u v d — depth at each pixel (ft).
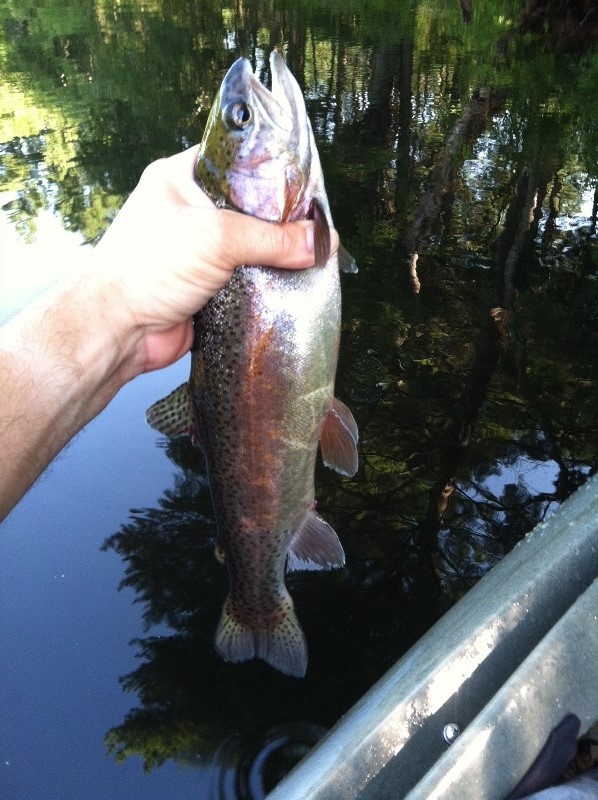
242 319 1.33
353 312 4.46
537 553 1.46
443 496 3.27
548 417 3.69
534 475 3.35
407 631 2.69
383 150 7.16
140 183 1.34
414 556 2.99
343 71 10.58
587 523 1.50
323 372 1.37
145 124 8.34
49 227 5.63
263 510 1.45
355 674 2.54
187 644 2.62
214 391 1.39
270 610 1.59
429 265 4.98
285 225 1.27
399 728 1.18
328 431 1.45
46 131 8.14
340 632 2.69
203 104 9.11
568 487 3.28
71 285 1.28
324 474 3.44
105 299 1.27
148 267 1.26
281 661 1.61
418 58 11.12
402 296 4.62
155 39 13.79
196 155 1.38
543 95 8.89
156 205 1.30
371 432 3.61
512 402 3.78
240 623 1.63
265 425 1.38
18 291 4.65
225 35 14.05
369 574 2.92
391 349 4.15
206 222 1.23
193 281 1.27
